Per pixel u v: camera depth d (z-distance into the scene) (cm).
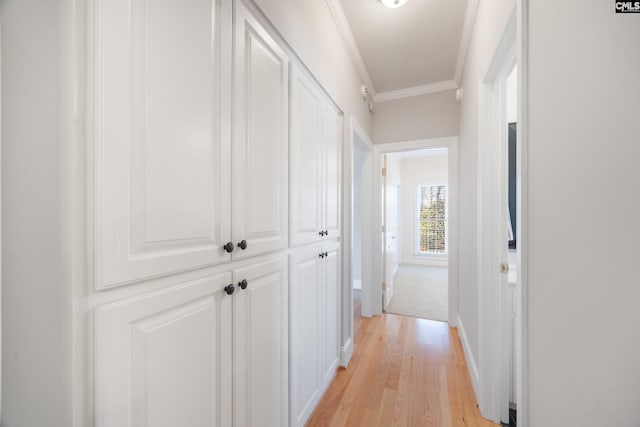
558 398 70
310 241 151
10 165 52
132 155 58
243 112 95
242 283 94
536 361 78
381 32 209
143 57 60
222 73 85
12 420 54
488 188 160
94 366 53
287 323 129
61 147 50
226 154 87
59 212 50
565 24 67
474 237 192
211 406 82
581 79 62
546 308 74
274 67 115
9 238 52
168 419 68
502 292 156
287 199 128
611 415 57
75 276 50
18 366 53
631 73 52
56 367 51
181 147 70
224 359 88
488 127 161
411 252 659
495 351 156
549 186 73
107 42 53
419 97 296
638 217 51
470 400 172
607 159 57
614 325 56
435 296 391
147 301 63
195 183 75
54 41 50
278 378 120
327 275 177
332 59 183
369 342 250
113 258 54
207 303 81
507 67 142
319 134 165
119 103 55
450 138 284
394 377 195
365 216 314
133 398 60
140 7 59
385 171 340
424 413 160
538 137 77
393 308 342
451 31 209
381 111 311
